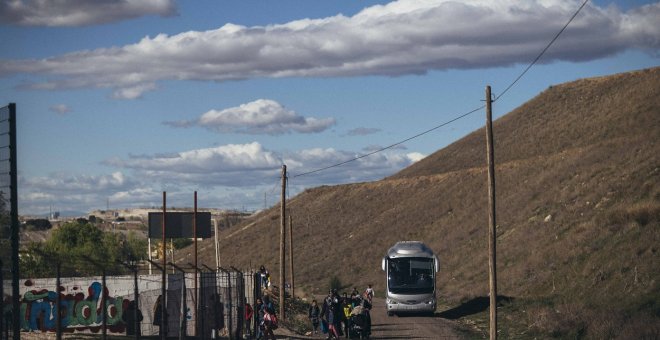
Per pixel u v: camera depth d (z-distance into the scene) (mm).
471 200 91062
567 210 59625
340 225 110938
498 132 143250
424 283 46531
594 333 30844
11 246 17078
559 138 117688
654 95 110875
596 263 42906
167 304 31109
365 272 84312
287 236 112312
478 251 69125
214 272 31969
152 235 37469
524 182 82500
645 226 43531
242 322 32812
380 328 40781
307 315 47156
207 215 37750
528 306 43156
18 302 17422
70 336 29641
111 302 31312
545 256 51281
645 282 35781
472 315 46250
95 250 75562
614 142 74250
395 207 107938
